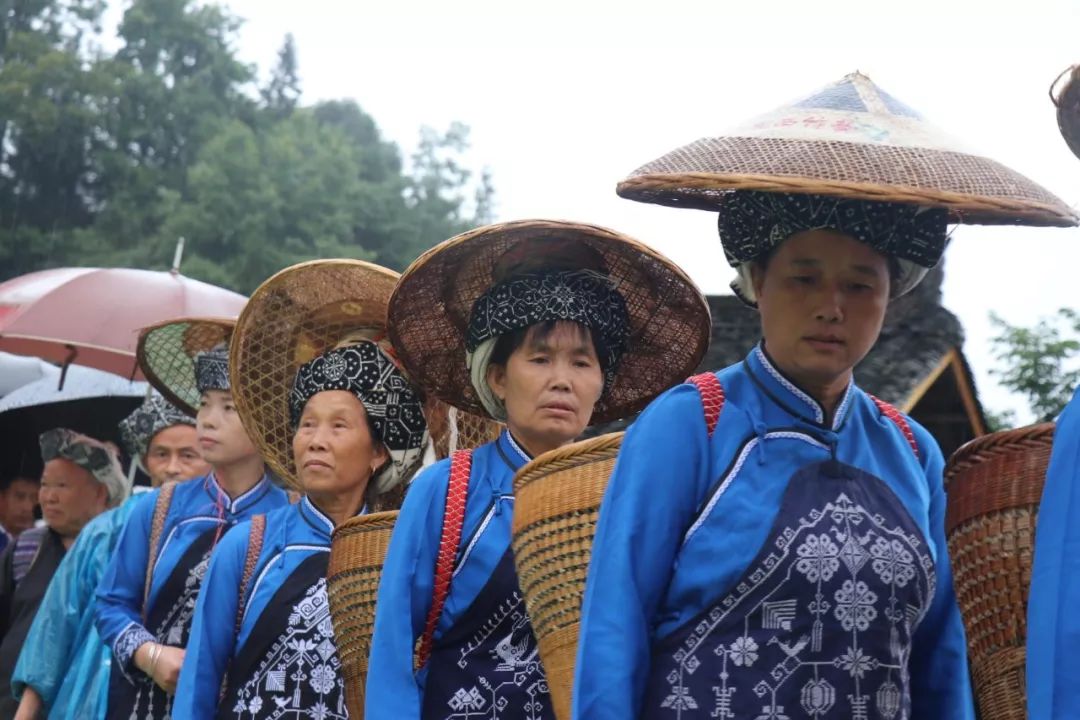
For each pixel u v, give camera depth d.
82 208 59.31
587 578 3.70
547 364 4.82
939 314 10.48
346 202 59.94
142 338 7.65
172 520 7.03
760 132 3.60
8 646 8.94
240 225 52.91
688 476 3.64
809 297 3.67
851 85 3.77
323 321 6.20
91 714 7.34
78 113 59.47
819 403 3.74
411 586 4.77
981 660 3.62
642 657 3.56
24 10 68.56
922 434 3.97
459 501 4.84
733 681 3.52
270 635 5.74
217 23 69.56
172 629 6.84
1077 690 3.01
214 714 5.86
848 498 3.65
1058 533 3.13
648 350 5.32
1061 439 3.22
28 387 12.16
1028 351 13.37
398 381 5.75
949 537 3.71
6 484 12.06
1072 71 3.43
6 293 11.06
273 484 7.13
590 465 4.07
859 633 3.54
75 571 7.73
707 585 3.57
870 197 3.34
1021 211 3.40
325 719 5.65
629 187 3.55
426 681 4.80
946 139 3.61
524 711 4.67
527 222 4.80
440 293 5.23
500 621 4.75
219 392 6.94
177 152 62.25
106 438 12.36
